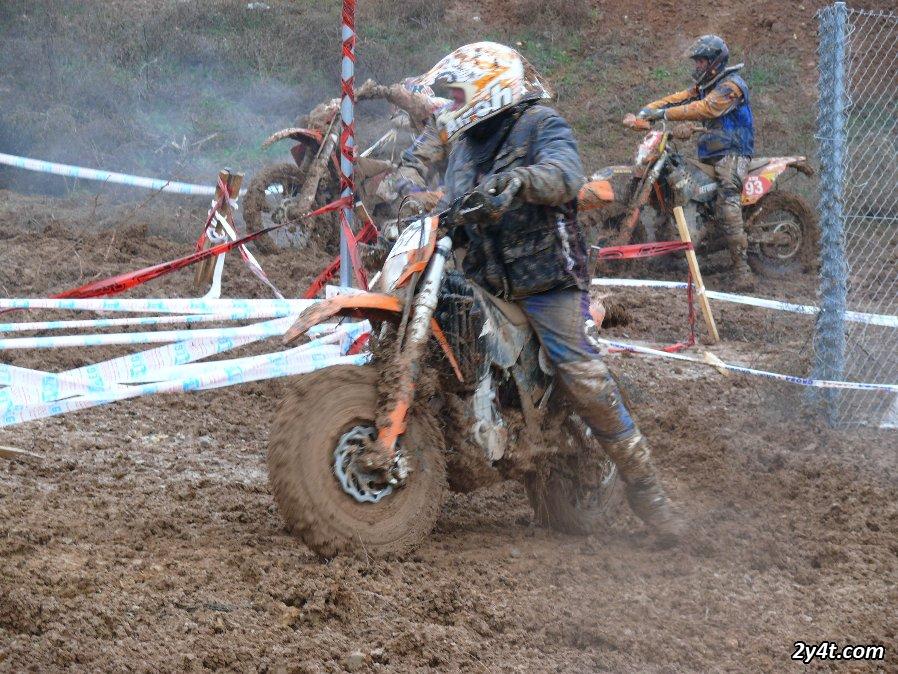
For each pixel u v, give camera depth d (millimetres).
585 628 5887
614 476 7969
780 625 6141
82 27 28250
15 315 13148
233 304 9094
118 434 9711
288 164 18234
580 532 7777
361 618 5926
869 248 21188
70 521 7273
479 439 6910
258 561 6574
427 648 5594
